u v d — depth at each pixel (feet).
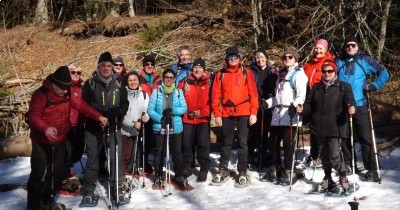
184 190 20.67
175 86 21.29
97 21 59.72
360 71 20.51
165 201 19.42
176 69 23.15
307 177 21.57
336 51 36.68
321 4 37.35
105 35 57.52
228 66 21.08
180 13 52.39
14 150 26.84
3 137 30.45
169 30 49.70
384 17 36.73
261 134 22.56
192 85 21.27
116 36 56.24
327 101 18.75
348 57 20.95
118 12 62.18
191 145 21.25
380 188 19.42
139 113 20.95
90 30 57.57
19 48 55.67
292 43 42.91
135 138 21.17
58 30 61.62
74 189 20.29
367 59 20.63
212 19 47.14
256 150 24.76
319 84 19.22
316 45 21.53
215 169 23.68
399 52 39.75
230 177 22.22
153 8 64.59
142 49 45.80
